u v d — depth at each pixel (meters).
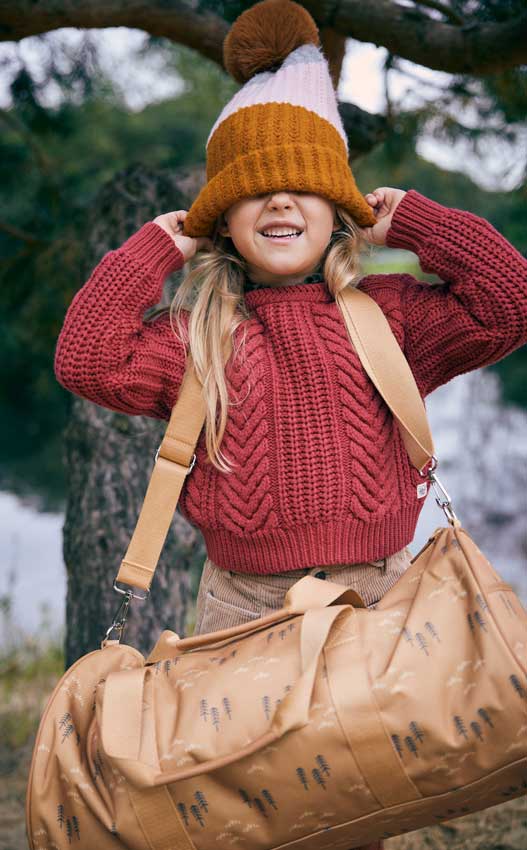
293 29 1.83
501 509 7.88
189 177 2.83
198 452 1.76
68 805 1.54
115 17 2.58
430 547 1.66
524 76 2.67
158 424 2.72
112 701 1.52
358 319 1.74
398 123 3.12
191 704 1.52
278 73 1.79
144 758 1.48
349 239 1.81
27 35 2.58
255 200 1.74
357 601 1.63
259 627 1.59
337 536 1.69
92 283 1.76
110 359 1.72
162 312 1.90
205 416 1.74
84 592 2.67
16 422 11.12
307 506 1.68
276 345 1.75
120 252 1.79
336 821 1.47
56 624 5.20
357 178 4.54
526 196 2.98
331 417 1.70
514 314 1.69
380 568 1.76
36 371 5.82
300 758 1.44
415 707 1.44
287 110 1.74
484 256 1.70
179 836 1.48
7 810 2.78
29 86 3.21
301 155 1.71
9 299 3.66
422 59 2.42
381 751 1.43
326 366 1.72
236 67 1.89
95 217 2.82
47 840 1.55
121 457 2.67
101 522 2.65
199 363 1.75
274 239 1.75
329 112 1.79
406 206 1.80
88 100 3.60
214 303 1.80
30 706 3.59
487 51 2.28
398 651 1.48
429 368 1.79
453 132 3.16
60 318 3.59
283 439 1.70
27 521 8.68
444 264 1.74
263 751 1.44
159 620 2.67
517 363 10.79
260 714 1.48
